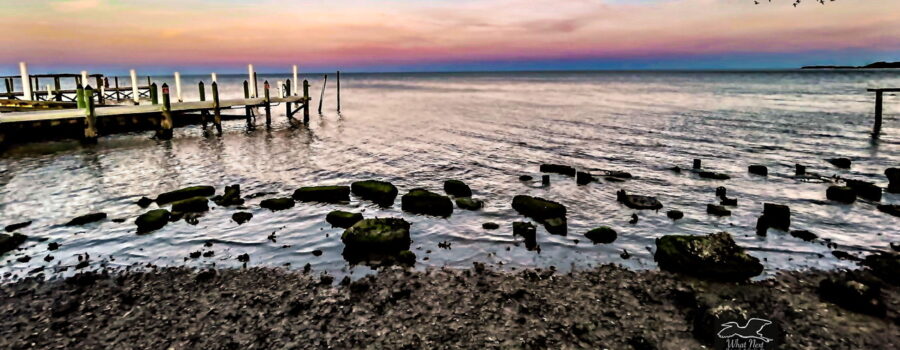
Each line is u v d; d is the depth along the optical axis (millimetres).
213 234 9109
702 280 7117
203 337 5516
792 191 12711
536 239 8930
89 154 17375
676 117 32000
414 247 8531
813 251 8359
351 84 130000
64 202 11258
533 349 5328
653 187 13180
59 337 5512
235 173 14648
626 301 6461
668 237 8039
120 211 10594
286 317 5961
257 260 7852
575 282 7070
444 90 86688
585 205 11398
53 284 6895
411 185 13422
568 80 161625
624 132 24703
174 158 16953
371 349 5312
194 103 22609
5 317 5945
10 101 21875
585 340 5504
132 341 5438
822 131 24516
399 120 31375
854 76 154500
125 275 7230
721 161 16984
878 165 16297
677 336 5578
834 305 6309
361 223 8539
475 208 10938
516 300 6473
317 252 8148
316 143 21078
